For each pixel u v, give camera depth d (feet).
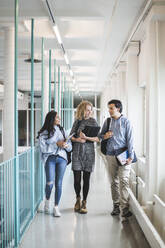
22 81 41.73
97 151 44.62
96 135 13.51
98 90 50.29
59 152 13.33
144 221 10.53
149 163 12.28
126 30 16.15
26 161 12.05
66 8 13.37
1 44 20.40
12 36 16.10
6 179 9.16
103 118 49.21
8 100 16.03
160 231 10.69
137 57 19.04
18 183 10.28
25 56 23.20
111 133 12.73
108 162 13.21
